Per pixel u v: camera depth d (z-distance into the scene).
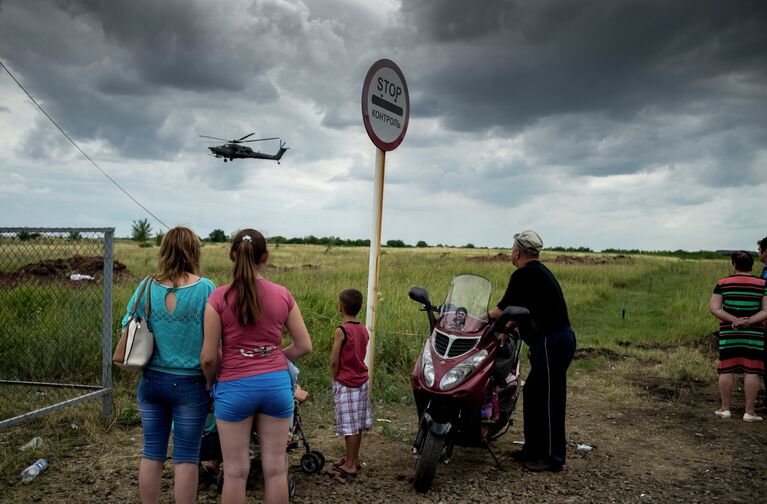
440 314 5.11
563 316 5.12
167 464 4.93
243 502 3.38
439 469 5.02
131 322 3.47
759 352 6.65
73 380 7.44
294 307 3.56
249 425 3.40
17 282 10.00
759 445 5.82
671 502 4.41
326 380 7.78
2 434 5.54
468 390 4.52
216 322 3.35
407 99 6.38
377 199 6.00
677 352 10.84
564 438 5.07
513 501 4.38
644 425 6.51
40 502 4.16
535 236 5.22
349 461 4.79
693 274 33.12
